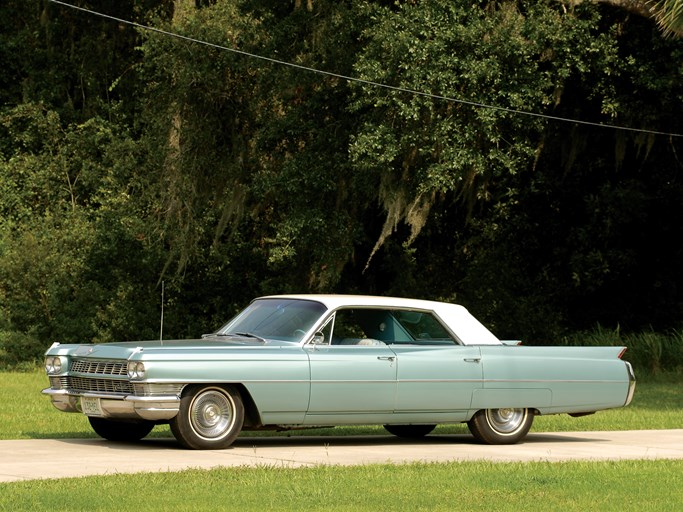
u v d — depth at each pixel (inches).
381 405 589.0
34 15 1914.4
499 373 617.6
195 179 1518.2
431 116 1214.3
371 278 1726.1
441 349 608.1
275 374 563.2
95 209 1790.1
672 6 1123.3
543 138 1346.0
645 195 1519.4
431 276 1752.0
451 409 606.9
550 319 1663.4
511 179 1643.7
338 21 1368.1
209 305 1749.5
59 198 1820.9
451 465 496.4
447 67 1222.3
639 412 886.4
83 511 365.4
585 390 640.4
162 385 541.6
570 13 1294.3
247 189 1481.3
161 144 1545.3
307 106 1407.5
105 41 1888.5
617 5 1255.5
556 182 1605.6
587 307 1697.8
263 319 606.2
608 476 466.9
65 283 1643.7
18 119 1872.5
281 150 1476.4
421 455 553.6
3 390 1046.4
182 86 1498.5
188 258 1573.6
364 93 1259.2
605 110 1338.6
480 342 623.8
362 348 589.0
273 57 1424.7
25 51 1899.6
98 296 1646.2
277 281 1680.6
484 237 1721.2
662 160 1526.8
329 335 589.3
